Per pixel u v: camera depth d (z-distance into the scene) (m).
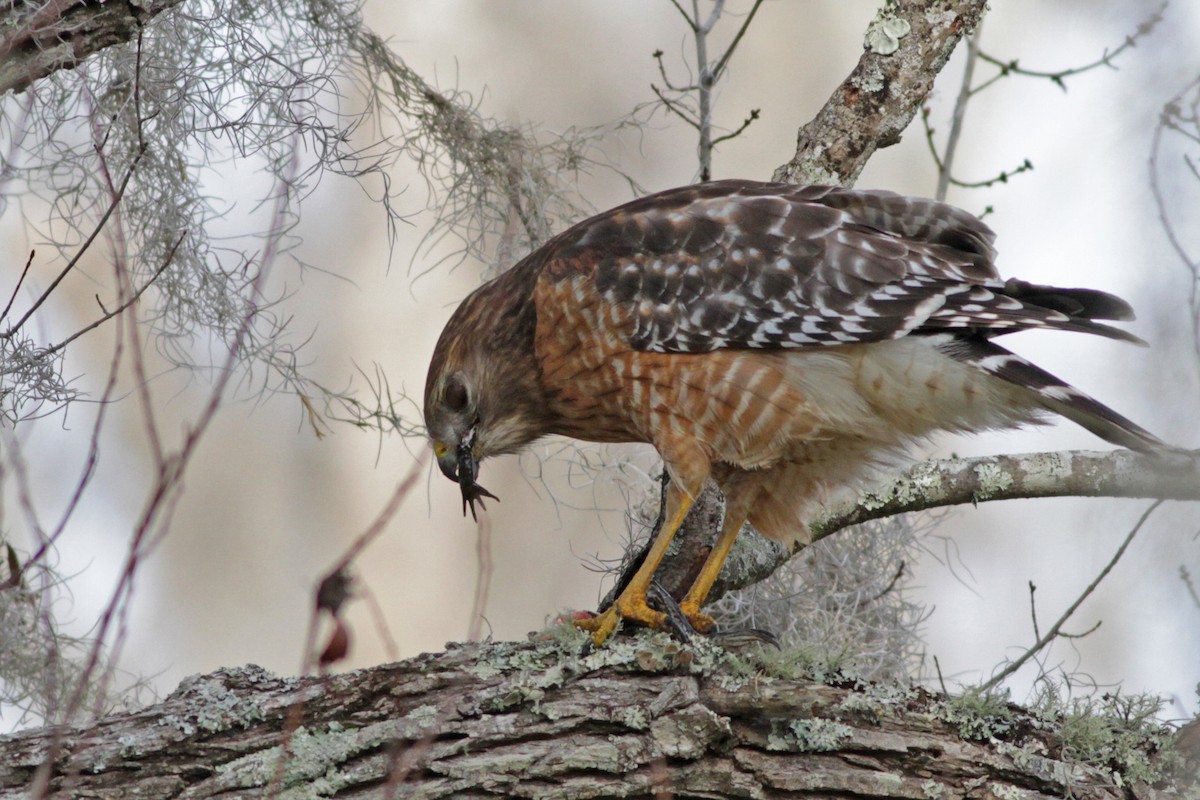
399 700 7.09
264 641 15.97
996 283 8.68
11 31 8.13
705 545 9.46
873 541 10.31
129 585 4.91
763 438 8.70
